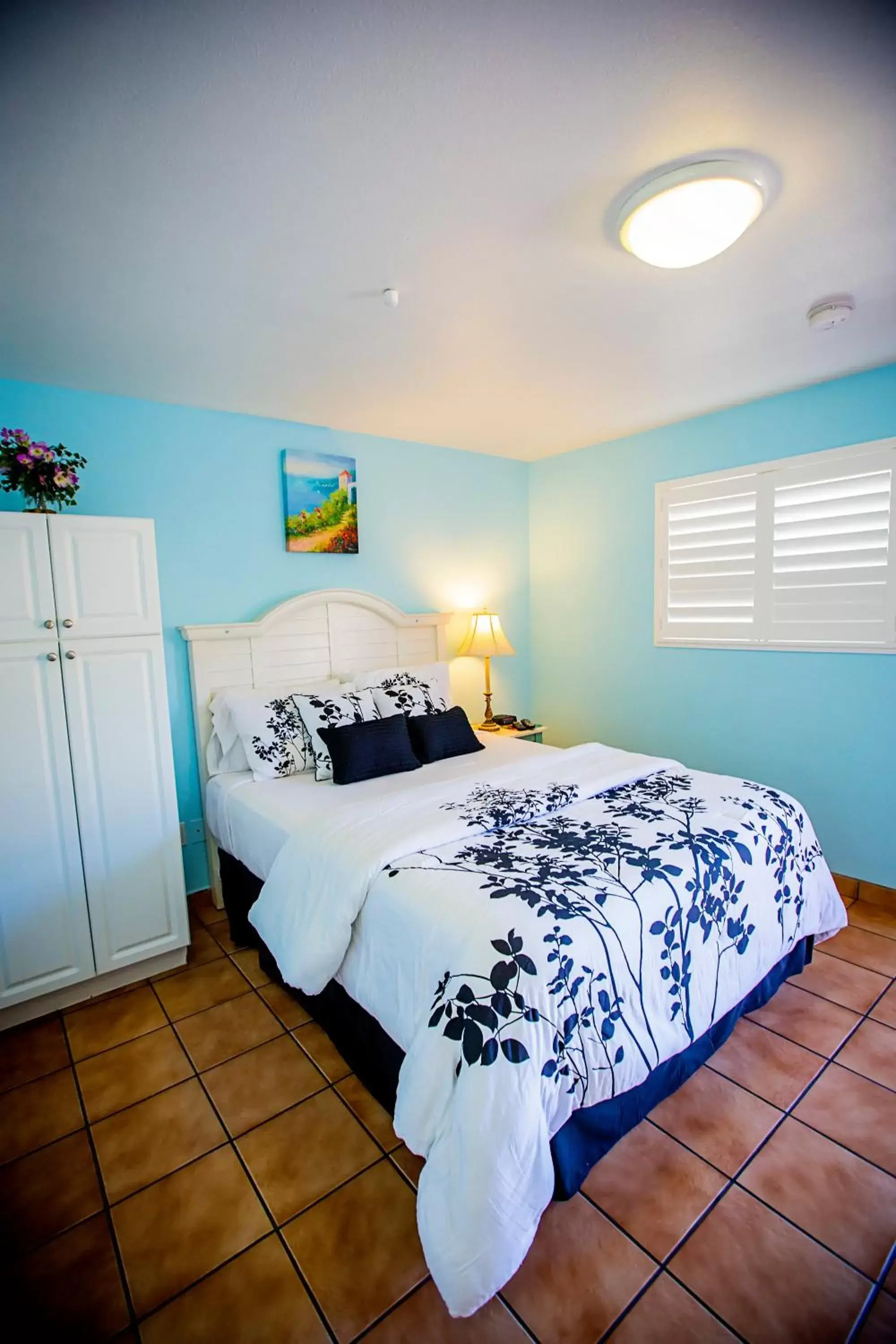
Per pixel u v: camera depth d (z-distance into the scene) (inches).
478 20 38.2
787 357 96.4
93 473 102.2
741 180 52.2
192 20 37.5
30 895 83.1
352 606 131.4
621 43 40.1
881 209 58.7
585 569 154.9
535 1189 45.8
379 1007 61.3
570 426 132.0
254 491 119.4
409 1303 48.1
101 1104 68.7
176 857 95.1
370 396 108.3
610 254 65.1
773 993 81.7
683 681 136.5
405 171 51.4
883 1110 65.1
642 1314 46.7
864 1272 49.2
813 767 117.1
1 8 36.0
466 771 108.0
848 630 110.3
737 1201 55.3
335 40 39.1
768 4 37.5
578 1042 51.5
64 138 45.9
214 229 58.7
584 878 61.9
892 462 102.6
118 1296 48.9
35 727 82.5
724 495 124.7
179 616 112.3
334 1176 59.2
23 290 68.6
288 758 107.9
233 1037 79.7
